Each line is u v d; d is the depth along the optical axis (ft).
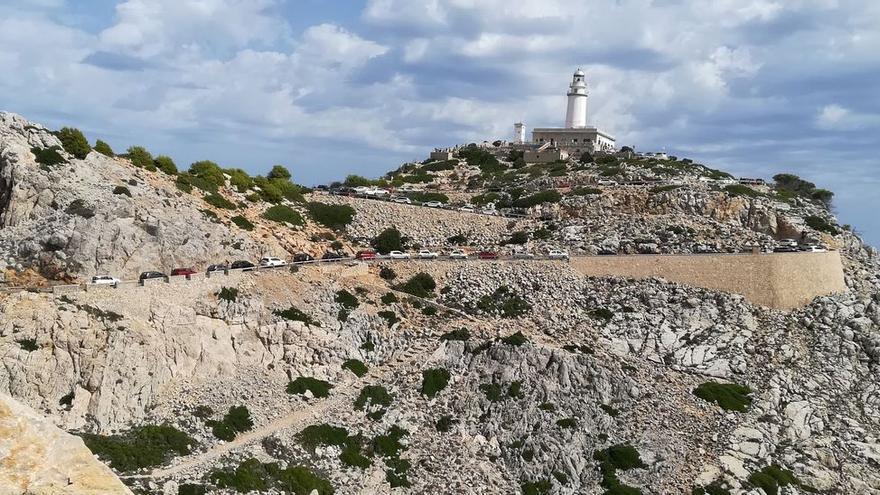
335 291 301.63
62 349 214.07
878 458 281.13
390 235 399.24
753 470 261.44
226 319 260.21
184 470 204.64
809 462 273.75
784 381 310.45
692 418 281.33
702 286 360.28
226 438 223.71
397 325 299.17
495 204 490.49
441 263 357.00
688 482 252.21
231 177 404.36
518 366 280.10
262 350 262.06
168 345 239.09
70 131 319.27
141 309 240.32
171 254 281.74
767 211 434.71
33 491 95.76
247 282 282.15
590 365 286.87
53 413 206.49
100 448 199.93
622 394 282.97
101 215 271.08
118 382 218.38
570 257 368.07
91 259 258.16
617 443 263.29
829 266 377.50
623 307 339.77
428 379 272.10
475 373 279.08
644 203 454.40
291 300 283.79
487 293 339.57
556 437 258.16
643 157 642.22
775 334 338.13
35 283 249.75
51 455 101.35
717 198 445.37
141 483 193.36
